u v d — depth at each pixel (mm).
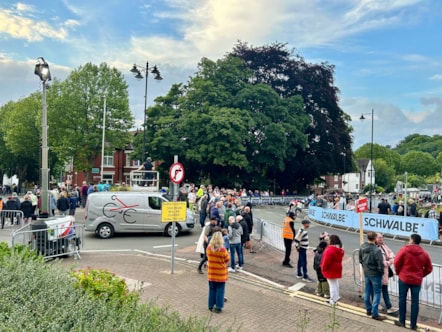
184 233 18281
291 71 48625
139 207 17234
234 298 8906
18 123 56312
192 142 39625
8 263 5336
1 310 3967
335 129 48531
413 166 122375
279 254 14375
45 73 12812
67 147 44594
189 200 27109
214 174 43062
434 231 18016
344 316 8094
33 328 3564
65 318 3955
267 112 42938
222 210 16078
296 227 23359
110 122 45969
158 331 4020
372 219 21234
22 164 66688
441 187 69062
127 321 4238
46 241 11453
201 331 4359
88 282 5449
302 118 44469
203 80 41906
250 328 7102
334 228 23562
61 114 44969
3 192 54000
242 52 49438
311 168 48188
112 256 12898
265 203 42906
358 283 10242
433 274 8812
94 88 45625
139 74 28922
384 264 8445
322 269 8914
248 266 12500
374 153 115500
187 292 9008
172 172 11258
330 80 49188
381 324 7770
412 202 23078
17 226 19625
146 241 16250
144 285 9328
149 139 41250
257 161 42656
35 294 4457
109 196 17094
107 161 60500
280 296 9297
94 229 16828
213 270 7820
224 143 37594
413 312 7582
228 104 41906
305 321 6340
